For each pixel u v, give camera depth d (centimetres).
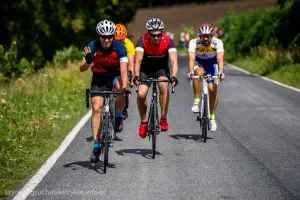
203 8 19975
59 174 2255
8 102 3953
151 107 2638
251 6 19038
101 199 1911
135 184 2094
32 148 2748
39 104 3888
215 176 2200
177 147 2772
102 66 2425
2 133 3028
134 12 11781
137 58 2617
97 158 2338
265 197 1914
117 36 2914
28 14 9656
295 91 5128
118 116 2884
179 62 9562
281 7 9156
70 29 9812
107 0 10700
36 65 9212
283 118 3616
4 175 2255
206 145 2812
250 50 9756
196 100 3002
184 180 2145
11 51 6700
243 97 4669
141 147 2783
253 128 3278
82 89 4944
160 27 2530
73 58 8375
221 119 3600
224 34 12150
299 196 1922
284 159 2486
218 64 2986
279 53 8038
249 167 2341
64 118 3619
